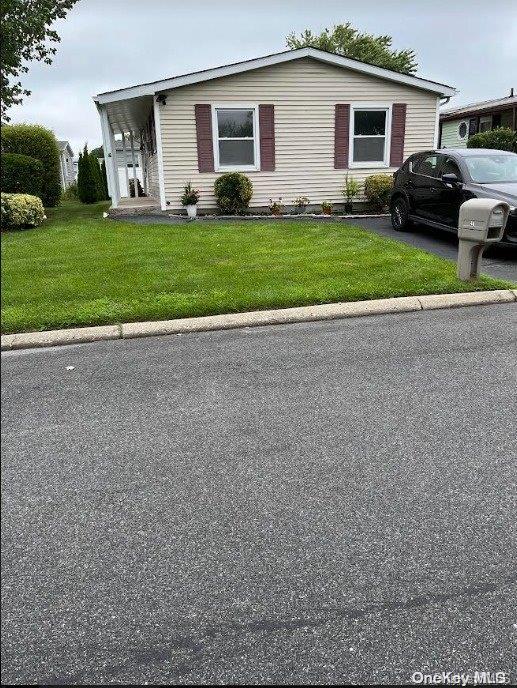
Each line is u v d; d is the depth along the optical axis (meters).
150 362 4.58
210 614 2.00
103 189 25.55
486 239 6.37
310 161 14.35
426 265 7.54
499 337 5.05
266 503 2.63
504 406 3.64
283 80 13.63
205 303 5.85
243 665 1.80
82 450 3.14
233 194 13.56
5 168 14.15
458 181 9.44
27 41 13.01
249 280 6.79
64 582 2.15
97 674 1.78
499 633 1.91
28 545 2.35
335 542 2.36
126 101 13.84
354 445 3.16
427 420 3.45
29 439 3.28
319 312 5.73
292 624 1.96
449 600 2.05
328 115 14.12
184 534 2.42
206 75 13.02
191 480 2.83
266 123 13.84
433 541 2.36
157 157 13.95
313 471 2.90
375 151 14.73
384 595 2.08
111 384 4.12
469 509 2.57
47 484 2.80
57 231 11.25
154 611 2.02
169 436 3.30
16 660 1.82
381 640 1.89
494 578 2.15
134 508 2.60
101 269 7.53
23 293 6.27
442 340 4.99
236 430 3.36
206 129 13.56
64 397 3.89
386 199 14.27
